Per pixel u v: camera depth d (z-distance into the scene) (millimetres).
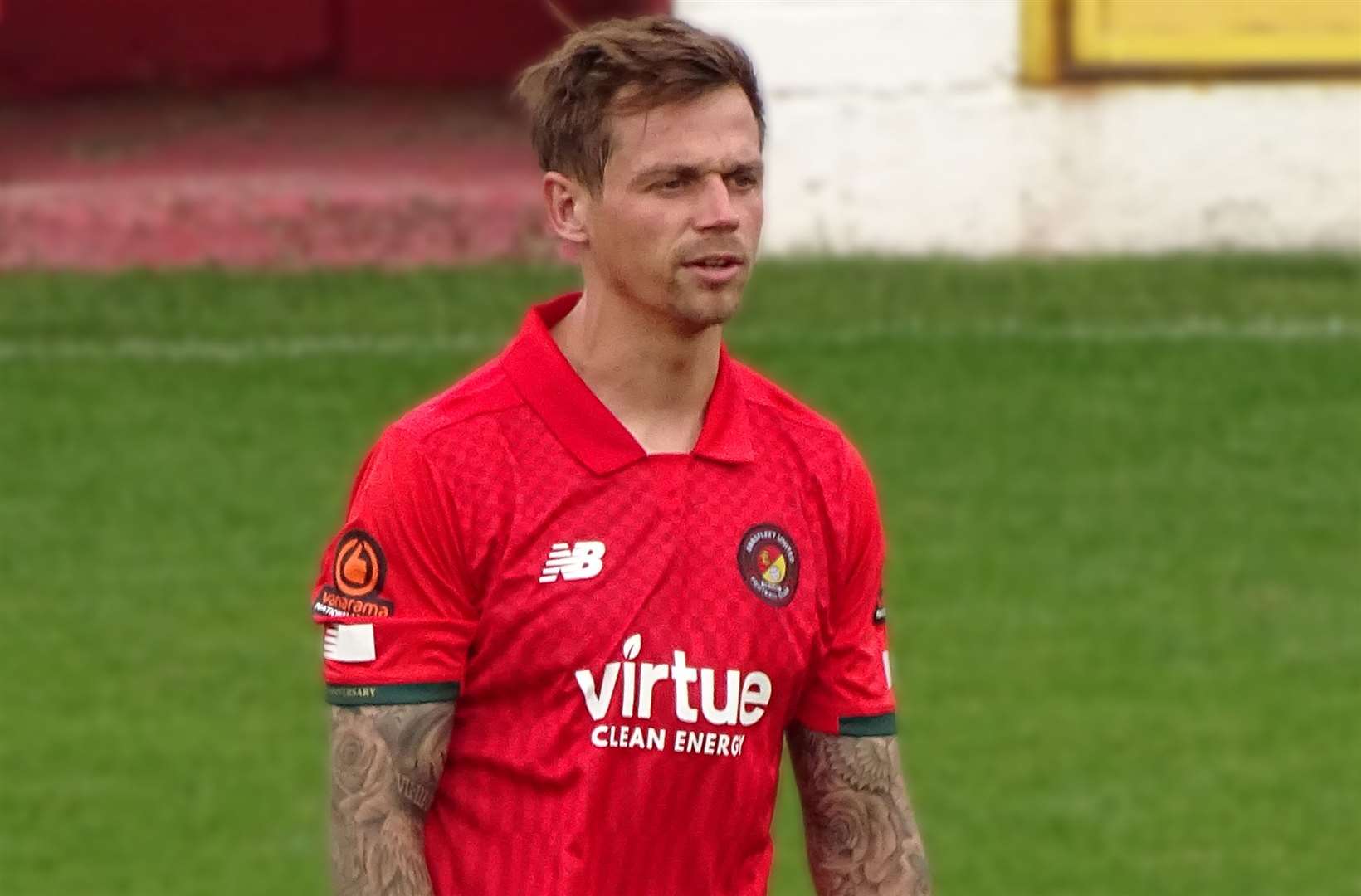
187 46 62844
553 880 10430
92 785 27281
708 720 10492
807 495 10953
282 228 47969
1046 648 31703
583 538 10484
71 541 34938
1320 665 31297
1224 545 35312
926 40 47719
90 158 53500
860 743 11320
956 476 37594
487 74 63625
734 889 10852
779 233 48469
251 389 40844
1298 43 48031
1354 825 26609
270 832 26188
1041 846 26000
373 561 10555
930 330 43781
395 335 43531
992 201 48438
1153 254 48625
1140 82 48062
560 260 47844
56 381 41125
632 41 10352
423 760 10531
